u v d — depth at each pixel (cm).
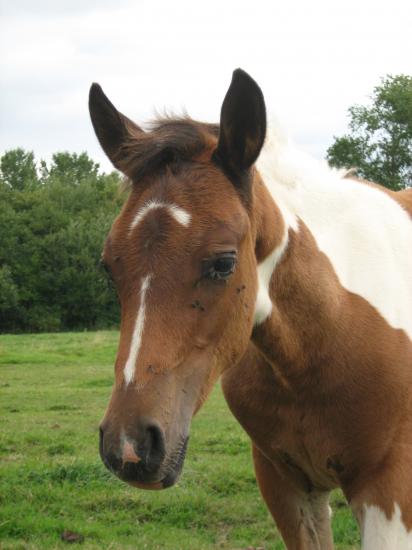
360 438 338
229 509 594
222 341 287
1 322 4288
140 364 263
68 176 6950
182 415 271
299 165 365
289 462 363
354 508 343
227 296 283
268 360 339
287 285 328
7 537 544
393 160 2894
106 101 312
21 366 1582
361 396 336
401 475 331
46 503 605
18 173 6888
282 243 324
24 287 4312
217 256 273
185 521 576
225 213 280
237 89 288
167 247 270
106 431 258
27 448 793
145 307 268
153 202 277
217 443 812
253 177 307
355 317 343
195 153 292
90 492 627
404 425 337
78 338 2478
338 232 360
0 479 662
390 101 2802
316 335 334
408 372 343
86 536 544
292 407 347
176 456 267
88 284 4322
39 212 4544
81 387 1270
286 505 378
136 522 573
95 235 4416
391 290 358
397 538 327
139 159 288
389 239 374
